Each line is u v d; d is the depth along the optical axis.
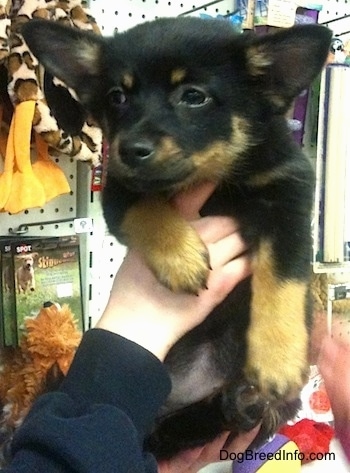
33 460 0.25
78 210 0.58
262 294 0.38
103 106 0.41
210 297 0.35
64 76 0.41
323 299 0.65
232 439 0.42
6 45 0.44
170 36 0.38
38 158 0.51
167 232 0.35
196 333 0.41
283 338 0.38
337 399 0.50
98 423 0.26
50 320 0.51
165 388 0.30
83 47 0.40
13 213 0.49
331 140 0.62
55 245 0.54
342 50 0.65
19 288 0.52
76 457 0.24
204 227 0.37
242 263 0.37
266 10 0.59
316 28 0.37
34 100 0.46
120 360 0.29
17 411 0.48
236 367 0.40
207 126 0.37
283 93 0.39
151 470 0.28
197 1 0.61
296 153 0.40
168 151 0.35
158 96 0.37
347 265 0.64
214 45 0.37
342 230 0.63
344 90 0.62
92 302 0.59
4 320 0.52
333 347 0.49
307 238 0.39
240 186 0.39
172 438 0.41
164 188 0.37
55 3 0.48
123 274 0.35
